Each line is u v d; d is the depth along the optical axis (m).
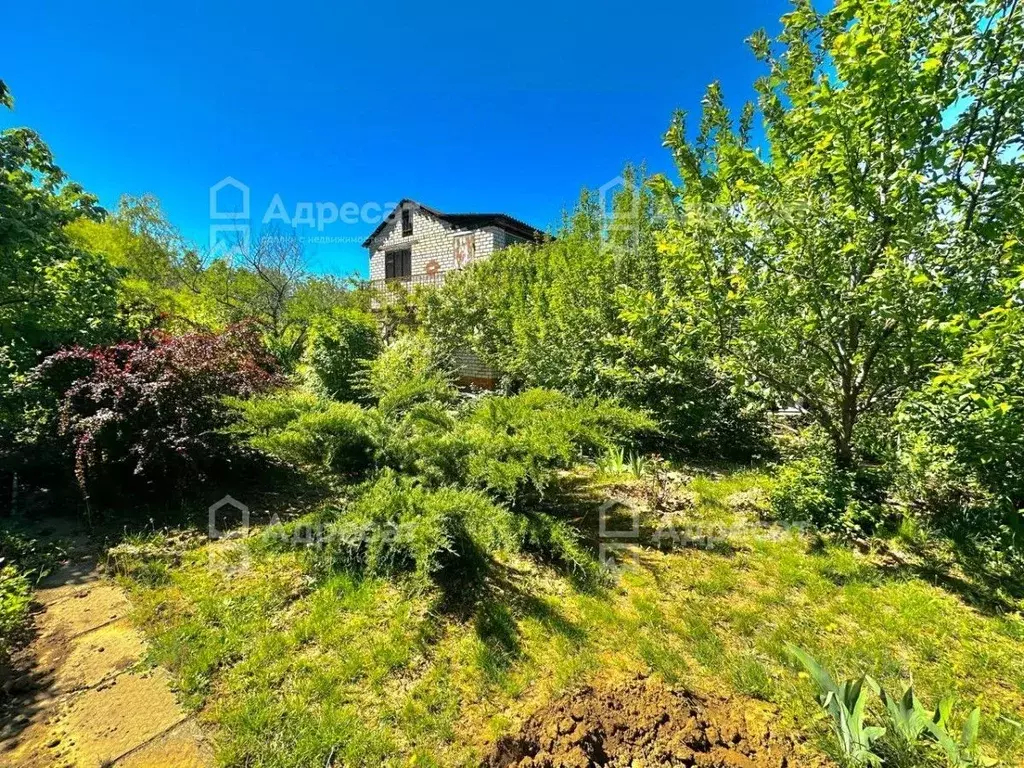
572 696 2.07
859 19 3.08
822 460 4.01
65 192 5.00
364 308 13.95
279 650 2.32
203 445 3.83
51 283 4.71
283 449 3.59
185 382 3.96
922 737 1.82
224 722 1.90
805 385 4.07
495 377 9.90
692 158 4.68
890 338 3.35
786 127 3.99
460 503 2.92
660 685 2.15
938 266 3.15
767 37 4.23
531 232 16.75
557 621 2.61
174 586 2.86
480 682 2.16
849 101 3.15
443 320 10.86
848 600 2.82
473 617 2.62
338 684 2.13
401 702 2.05
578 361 6.78
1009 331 2.39
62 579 2.91
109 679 2.12
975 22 3.05
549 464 3.91
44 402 4.09
